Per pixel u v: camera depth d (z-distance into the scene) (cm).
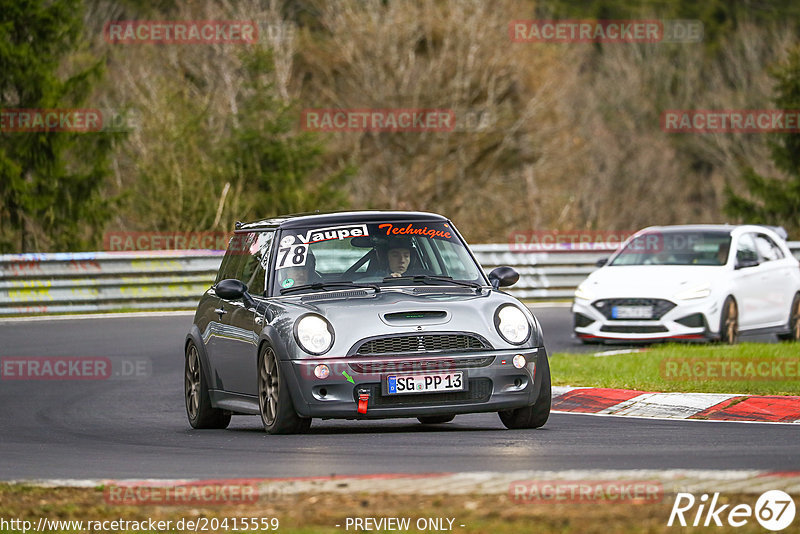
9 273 8025
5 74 12062
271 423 3547
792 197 16388
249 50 14962
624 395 4275
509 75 18188
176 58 15500
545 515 2189
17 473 2927
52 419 4328
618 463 2808
